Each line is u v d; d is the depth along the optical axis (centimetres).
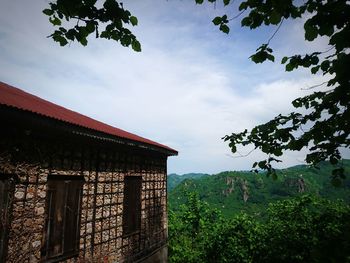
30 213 594
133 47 270
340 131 279
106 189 857
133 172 1030
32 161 604
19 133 572
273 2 241
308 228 1123
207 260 1375
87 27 254
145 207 1112
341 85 230
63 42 264
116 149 922
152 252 1125
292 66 296
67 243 693
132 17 251
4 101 502
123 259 918
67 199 707
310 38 238
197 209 2002
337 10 205
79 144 750
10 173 554
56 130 646
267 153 346
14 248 553
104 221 836
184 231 1941
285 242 1137
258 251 1219
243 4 268
